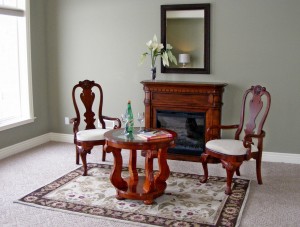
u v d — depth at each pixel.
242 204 3.51
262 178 4.24
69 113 5.83
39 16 5.63
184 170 4.52
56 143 5.82
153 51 4.96
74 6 5.54
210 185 4.01
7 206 3.47
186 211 3.37
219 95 4.66
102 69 5.54
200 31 4.91
